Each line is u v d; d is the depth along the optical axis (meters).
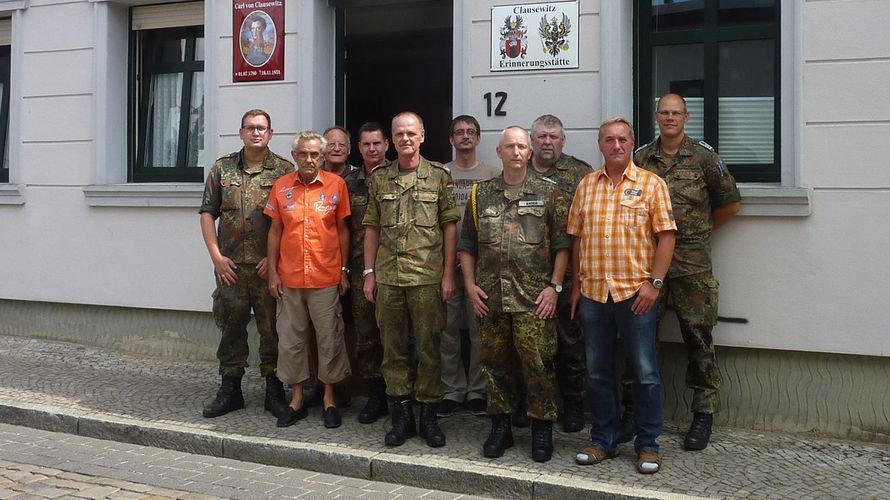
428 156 7.97
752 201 5.54
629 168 4.91
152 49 8.05
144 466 5.21
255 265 5.94
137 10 7.96
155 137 8.08
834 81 5.43
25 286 8.20
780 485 4.63
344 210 5.76
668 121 5.27
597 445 5.04
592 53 6.05
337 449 5.20
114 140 7.93
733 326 5.64
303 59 6.96
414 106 7.90
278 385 6.03
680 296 5.32
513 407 5.16
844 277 5.41
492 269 5.06
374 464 5.02
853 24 5.38
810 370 5.56
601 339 4.98
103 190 7.70
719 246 5.66
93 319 7.98
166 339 7.63
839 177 5.41
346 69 7.29
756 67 5.86
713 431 5.64
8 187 8.18
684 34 6.04
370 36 7.54
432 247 5.30
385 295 5.31
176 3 7.81
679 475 4.78
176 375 7.02
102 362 7.42
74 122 7.96
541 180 5.14
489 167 6.04
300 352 5.71
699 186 5.30
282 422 5.69
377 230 5.54
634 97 6.17
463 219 5.54
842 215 5.41
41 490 4.70
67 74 7.98
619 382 5.85
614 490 4.52
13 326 8.38
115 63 7.91
